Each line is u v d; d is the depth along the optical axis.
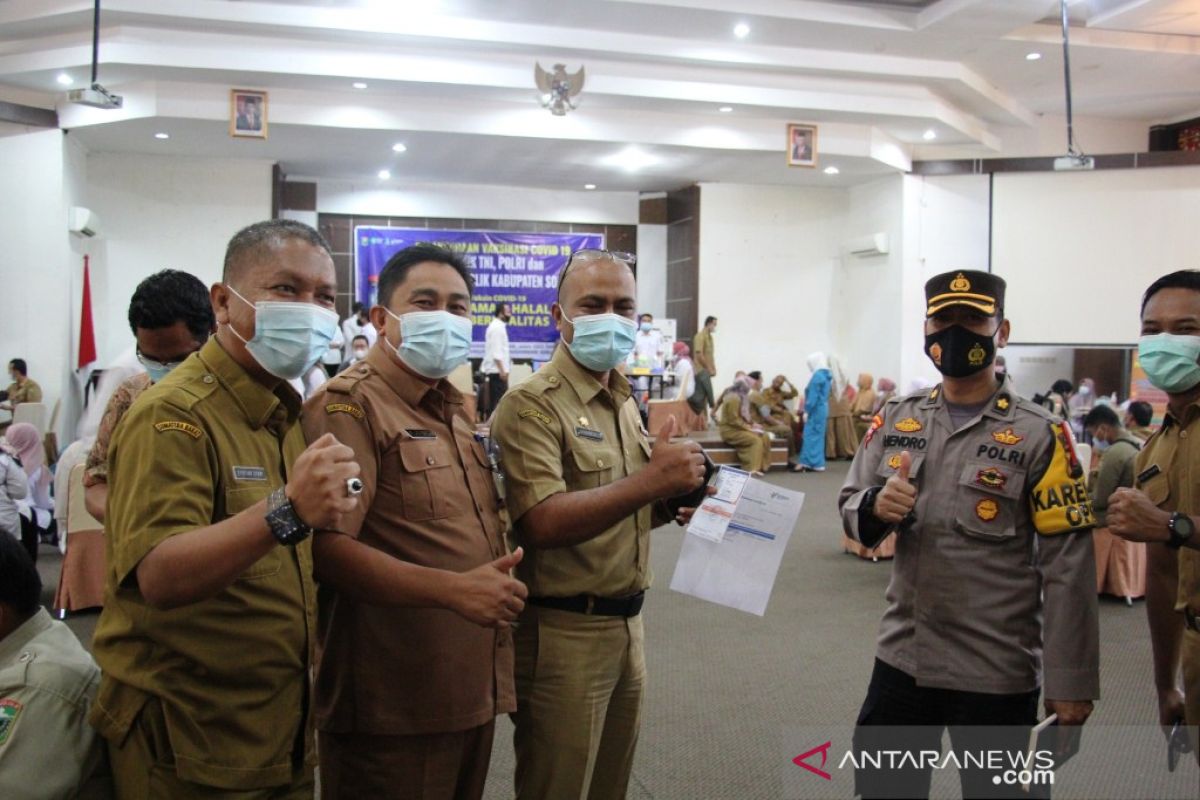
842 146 11.34
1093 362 12.45
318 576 1.56
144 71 9.00
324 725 1.67
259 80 9.37
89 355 10.69
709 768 3.03
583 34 9.31
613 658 1.90
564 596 1.86
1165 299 2.10
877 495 1.86
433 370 1.79
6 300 9.95
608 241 14.35
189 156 11.74
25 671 1.53
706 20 9.05
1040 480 1.76
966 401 1.90
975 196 12.65
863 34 9.48
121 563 1.33
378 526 1.66
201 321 2.12
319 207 13.33
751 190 13.63
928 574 1.83
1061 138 13.02
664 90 10.05
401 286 1.80
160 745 1.39
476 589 1.48
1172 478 2.11
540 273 14.07
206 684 1.40
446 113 10.23
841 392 13.70
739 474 1.98
